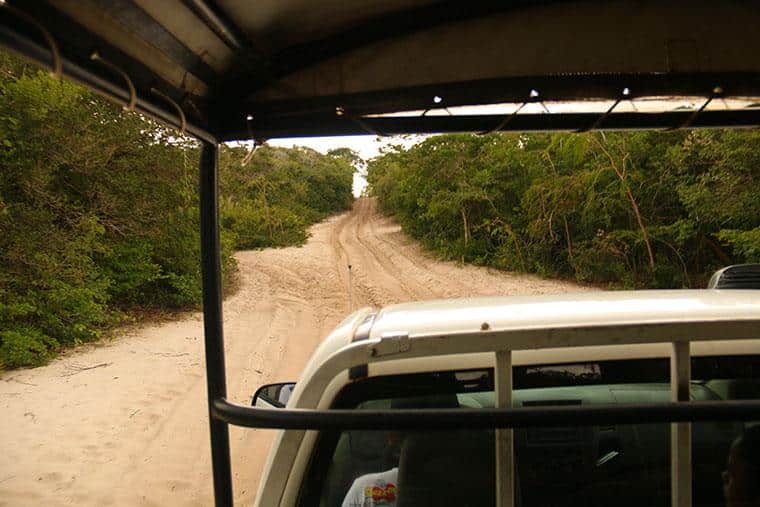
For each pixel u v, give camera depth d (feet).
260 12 4.76
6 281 30.32
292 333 34.22
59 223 35.29
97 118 37.19
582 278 55.83
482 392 5.06
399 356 4.72
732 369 5.40
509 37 5.17
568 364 5.36
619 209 52.19
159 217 42.09
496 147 71.26
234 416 4.55
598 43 5.13
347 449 5.31
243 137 5.49
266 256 82.23
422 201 82.74
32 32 3.49
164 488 15.31
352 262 74.69
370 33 5.22
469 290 52.80
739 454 5.36
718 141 39.63
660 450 5.51
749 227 40.68
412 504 5.31
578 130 5.49
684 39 5.12
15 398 22.25
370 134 5.48
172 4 4.26
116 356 28.76
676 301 6.70
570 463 5.49
